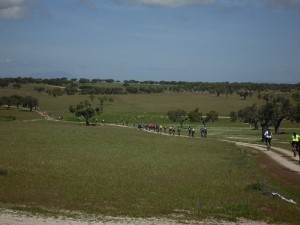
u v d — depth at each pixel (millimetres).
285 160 43000
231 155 48406
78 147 49969
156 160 41250
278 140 75562
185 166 37688
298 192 27672
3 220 17766
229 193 25750
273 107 87812
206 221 19219
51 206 20531
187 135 93312
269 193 26219
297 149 45000
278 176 33688
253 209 21562
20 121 120312
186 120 160625
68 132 74938
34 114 161375
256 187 27766
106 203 21719
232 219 19656
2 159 35719
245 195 25312
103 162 37719
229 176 32781
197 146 59250
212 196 24609
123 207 21016
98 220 18594
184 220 19234
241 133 102625
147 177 30453
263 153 50469
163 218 19406
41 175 28625
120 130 95125
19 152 41844
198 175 32656
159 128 110938
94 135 71125
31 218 18344
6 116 135500
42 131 73438
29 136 61094
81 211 19922
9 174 28203
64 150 45875
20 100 181625
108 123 148625
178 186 27375
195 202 22812
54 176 28562
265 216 20391
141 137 73250
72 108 130625
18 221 17781
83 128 93625
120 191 24812
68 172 30750
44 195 22594
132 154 45625
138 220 18891
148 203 22188
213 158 44844
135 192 24766
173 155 46531
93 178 28750
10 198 21469
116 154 44781
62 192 23641
